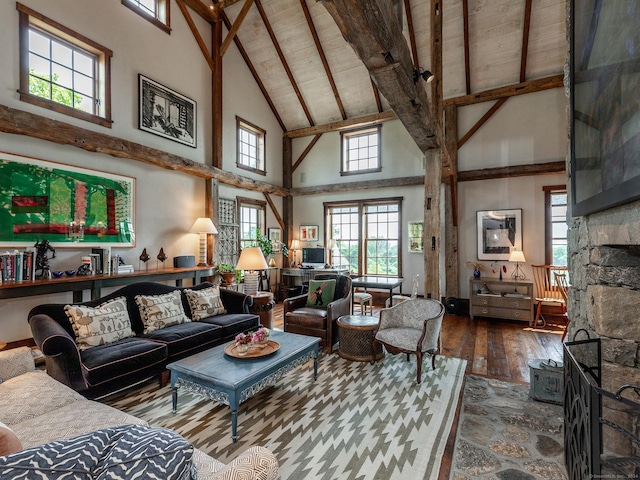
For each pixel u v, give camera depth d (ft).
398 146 22.68
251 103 22.99
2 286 9.61
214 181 19.06
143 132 15.37
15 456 2.15
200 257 18.35
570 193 7.29
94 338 8.99
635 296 4.76
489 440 7.00
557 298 17.76
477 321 18.16
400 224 22.62
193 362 8.07
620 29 3.71
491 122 19.62
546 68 18.04
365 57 6.48
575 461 4.60
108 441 2.49
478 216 19.92
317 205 25.73
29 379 6.49
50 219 12.02
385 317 11.25
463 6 16.88
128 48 14.76
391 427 7.47
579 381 4.35
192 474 2.64
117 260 13.30
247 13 20.01
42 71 11.98
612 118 4.00
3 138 10.92
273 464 3.65
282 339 9.87
